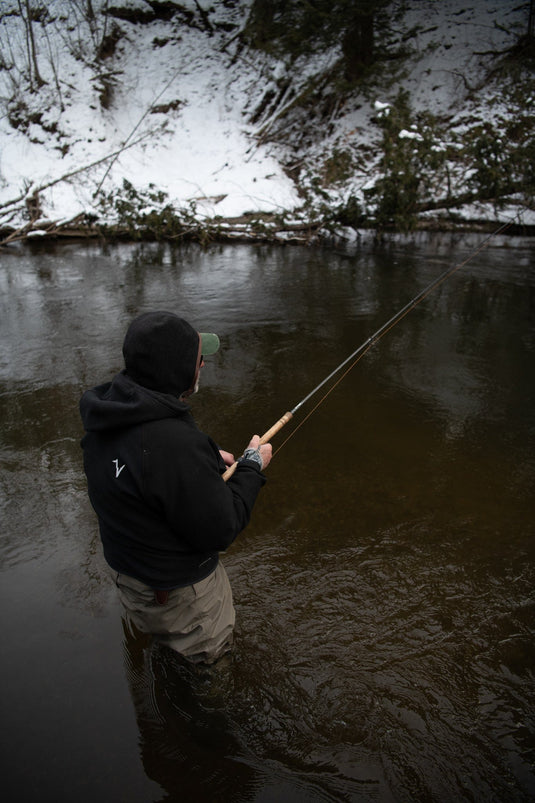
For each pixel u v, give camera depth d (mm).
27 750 1662
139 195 9531
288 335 5207
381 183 9023
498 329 5355
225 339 5094
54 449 3318
